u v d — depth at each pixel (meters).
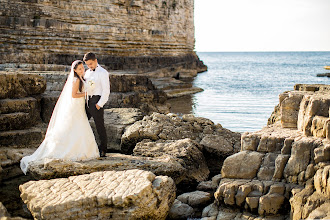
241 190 5.19
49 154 6.04
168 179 5.20
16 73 7.96
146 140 7.33
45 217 4.43
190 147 6.91
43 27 20.94
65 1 22.61
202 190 6.14
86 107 6.36
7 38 19.73
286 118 6.16
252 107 18.06
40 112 8.51
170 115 8.56
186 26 39.75
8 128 7.20
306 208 4.61
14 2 20.30
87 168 5.75
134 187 4.78
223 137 7.75
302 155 5.18
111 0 25.14
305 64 95.44
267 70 64.25
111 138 8.21
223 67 77.94
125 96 11.39
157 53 31.95
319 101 5.46
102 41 24.25
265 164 5.47
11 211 5.24
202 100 21.03
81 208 4.55
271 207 5.01
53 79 10.23
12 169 6.50
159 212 4.89
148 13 29.83
